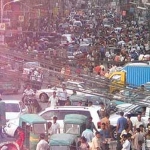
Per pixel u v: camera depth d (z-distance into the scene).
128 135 54.00
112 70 88.94
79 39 140.25
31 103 71.81
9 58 45.72
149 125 58.41
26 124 57.91
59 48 120.75
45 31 157.25
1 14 129.62
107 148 56.28
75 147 52.50
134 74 88.69
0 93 86.50
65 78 42.19
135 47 121.50
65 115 60.22
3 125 60.16
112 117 64.38
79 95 71.56
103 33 158.00
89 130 56.25
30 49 107.25
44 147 51.97
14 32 131.75
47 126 57.34
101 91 37.69
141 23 186.38
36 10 171.00
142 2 191.62
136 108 64.25
